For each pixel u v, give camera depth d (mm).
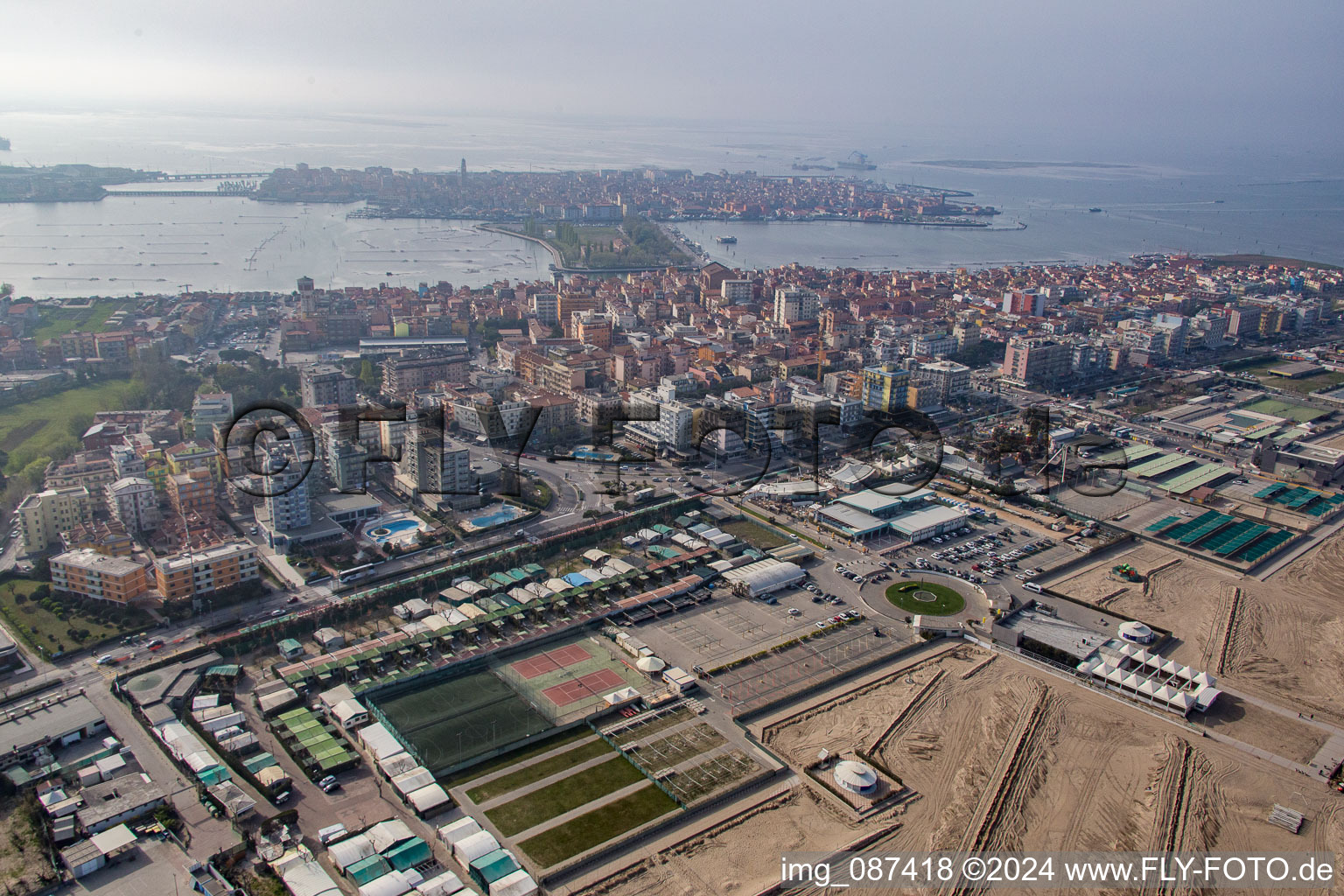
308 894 181125
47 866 189625
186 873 189250
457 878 188875
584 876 191625
